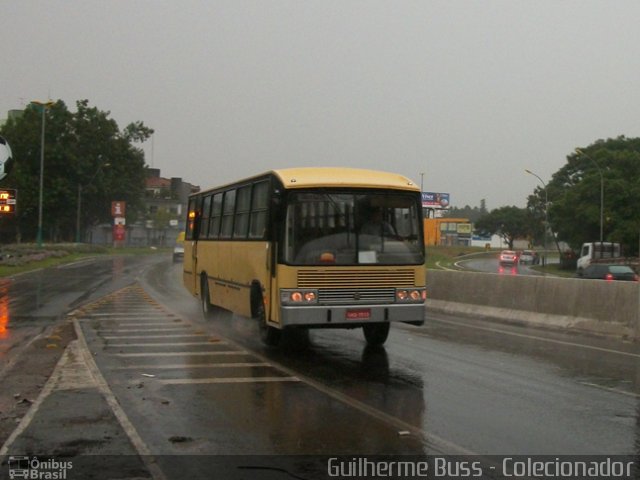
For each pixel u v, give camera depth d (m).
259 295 13.27
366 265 11.67
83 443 6.90
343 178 12.02
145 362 11.52
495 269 70.25
